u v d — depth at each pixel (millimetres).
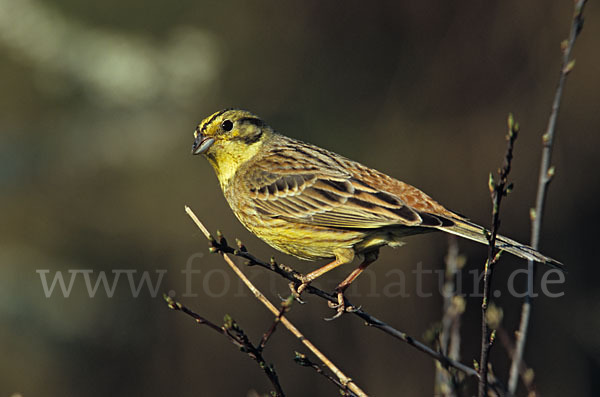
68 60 15086
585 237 16312
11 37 14891
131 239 16094
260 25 17562
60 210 15984
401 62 17578
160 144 15875
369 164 17047
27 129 15945
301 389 14672
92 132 15820
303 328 14742
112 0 15703
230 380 14969
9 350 13938
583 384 14547
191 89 15625
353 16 17734
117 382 14672
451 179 16984
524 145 16859
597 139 16734
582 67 16781
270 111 17188
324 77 17641
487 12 17078
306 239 7418
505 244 6316
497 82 17125
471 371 6027
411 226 6855
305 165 7551
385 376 14734
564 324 15047
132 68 15188
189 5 16453
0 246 15328
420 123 17344
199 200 16219
